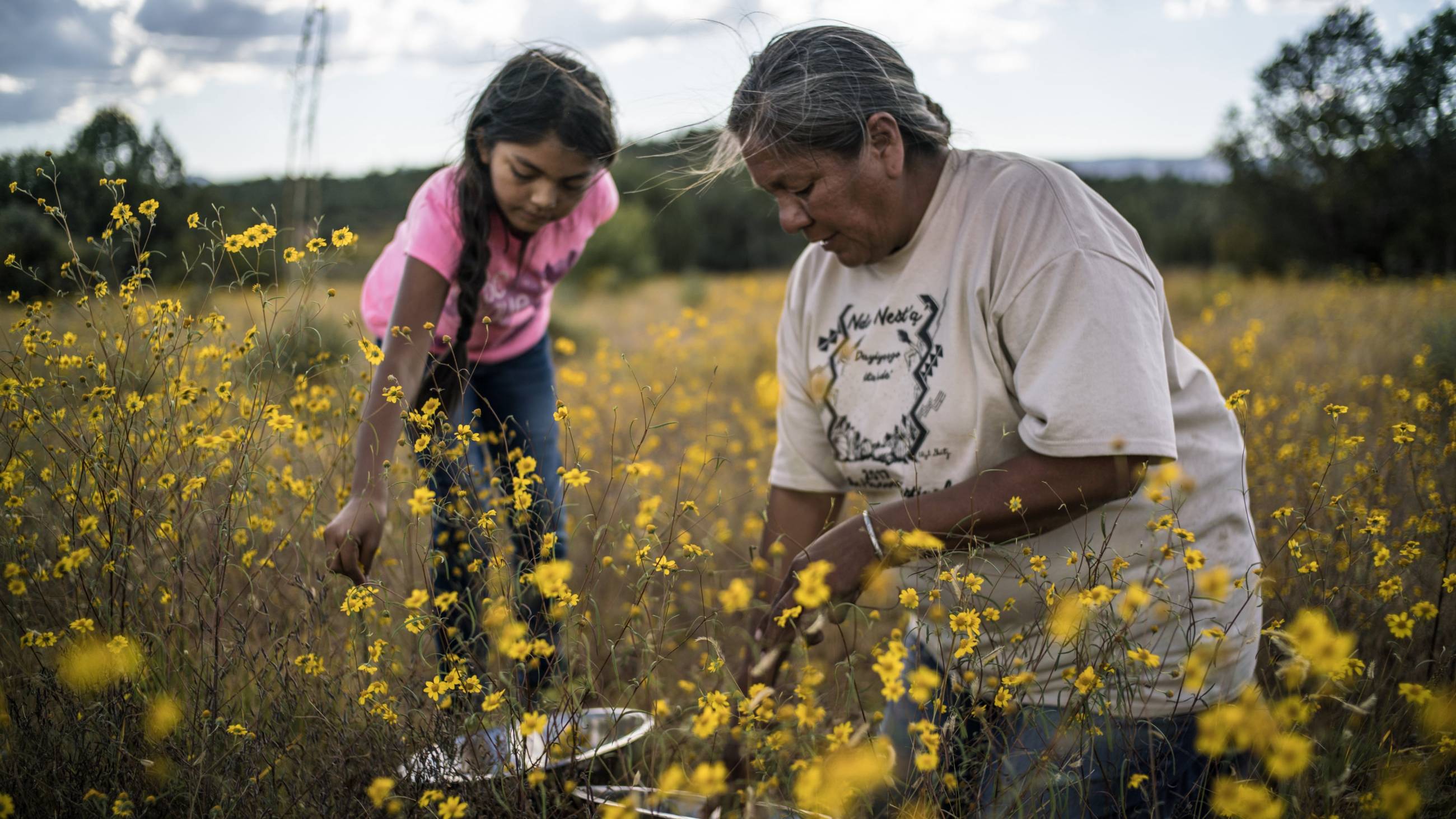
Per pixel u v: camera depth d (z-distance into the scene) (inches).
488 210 92.7
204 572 71.2
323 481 77.7
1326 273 765.3
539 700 69.1
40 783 61.6
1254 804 47.5
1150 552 70.2
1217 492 72.4
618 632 94.3
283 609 78.9
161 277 95.7
